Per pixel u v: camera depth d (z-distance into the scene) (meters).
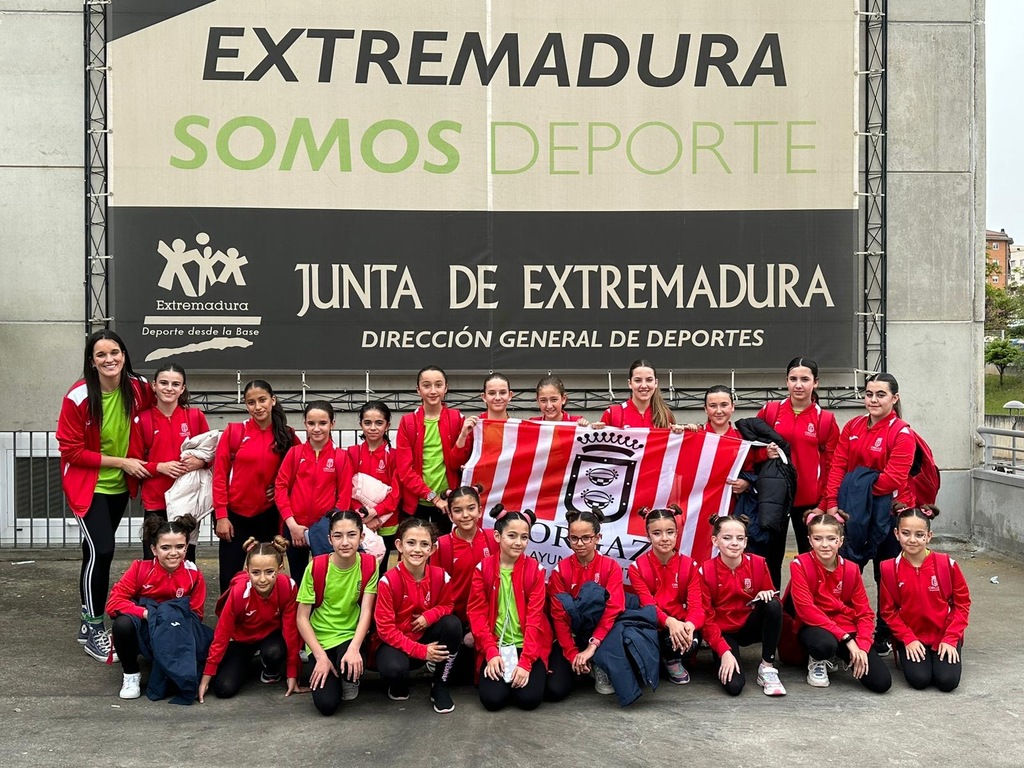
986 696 4.80
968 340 8.55
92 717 4.54
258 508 5.60
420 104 8.05
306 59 7.98
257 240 8.01
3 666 5.30
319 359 8.06
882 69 8.34
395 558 7.65
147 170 7.94
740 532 4.93
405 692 4.79
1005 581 7.14
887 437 5.53
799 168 8.22
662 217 8.18
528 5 8.07
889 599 5.12
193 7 7.91
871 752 4.10
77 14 8.06
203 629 5.01
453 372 8.15
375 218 8.06
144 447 5.61
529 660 4.64
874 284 8.43
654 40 8.12
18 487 8.14
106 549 5.44
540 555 5.79
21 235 8.09
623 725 4.42
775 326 8.24
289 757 4.05
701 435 5.75
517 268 8.14
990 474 8.20
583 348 8.18
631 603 5.03
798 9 8.16
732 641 5.06
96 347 5.38
